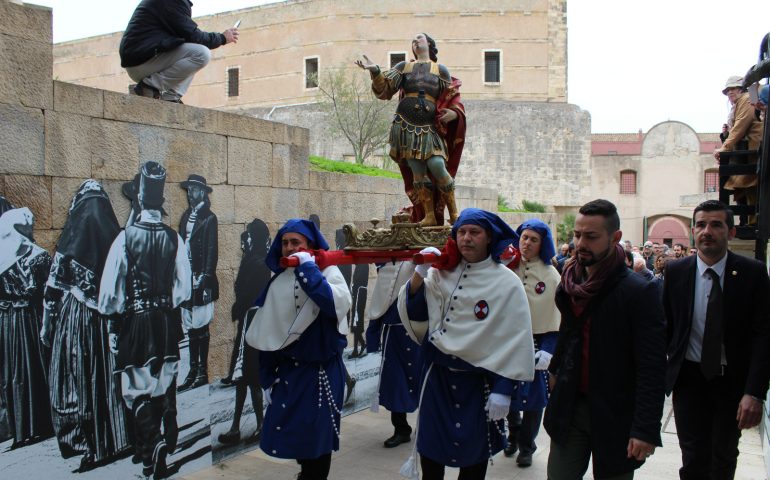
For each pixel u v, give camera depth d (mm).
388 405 6293
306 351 4609
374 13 30406
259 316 4773
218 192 5672
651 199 37438
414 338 4145
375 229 4621
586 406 3609
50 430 4340
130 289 4887
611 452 3477
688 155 37062
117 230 4785
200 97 33906
